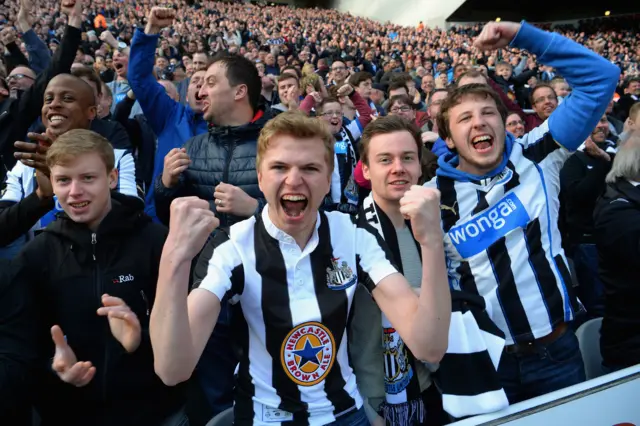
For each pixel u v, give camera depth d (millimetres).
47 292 1505
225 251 1236
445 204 1756
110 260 1546
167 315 986
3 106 3445
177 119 2764
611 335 1914
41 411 1511
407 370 1500
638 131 1951
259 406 1228
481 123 1671
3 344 1372
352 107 3887
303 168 1195
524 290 1633
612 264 1896
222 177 2064
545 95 3871
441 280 1136
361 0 30703
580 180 2848
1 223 1832
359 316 1452
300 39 16109
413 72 10109
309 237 1289
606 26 25812
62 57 2811
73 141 1555
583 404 1225
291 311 1213
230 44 13883
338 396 1241
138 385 1501
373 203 1704
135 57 2633
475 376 1453
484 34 1739
